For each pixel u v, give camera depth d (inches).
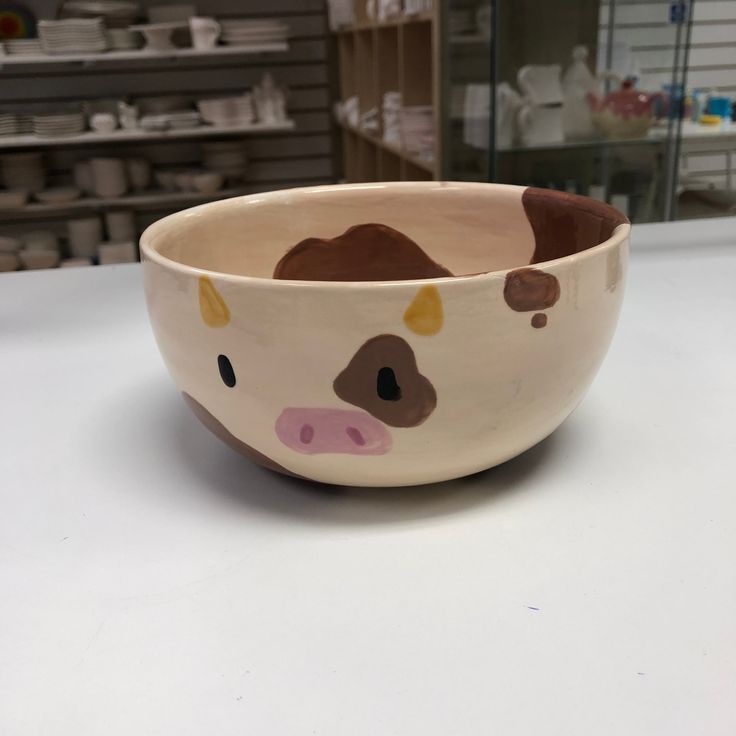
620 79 73.9
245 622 16.8
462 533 19.6
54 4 120.3
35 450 24.8
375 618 16.7
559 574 17.9
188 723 14.4
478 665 15.4
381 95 110.2
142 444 25.0
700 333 32.9
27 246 121.6
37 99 128.0
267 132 140.9
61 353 33.1
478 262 30.4
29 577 18.6
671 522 19.8
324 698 14.8
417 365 17.7
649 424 25.1
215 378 19.4
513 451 20.4
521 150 73.2
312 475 20.2
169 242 24.9
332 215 30.1
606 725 14.0
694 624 16.2
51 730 14.4
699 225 51.1
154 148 135.8
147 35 110.8
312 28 136.7
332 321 17.3
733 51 122.7
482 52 72.8
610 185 77.1
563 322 18.8
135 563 18.9
